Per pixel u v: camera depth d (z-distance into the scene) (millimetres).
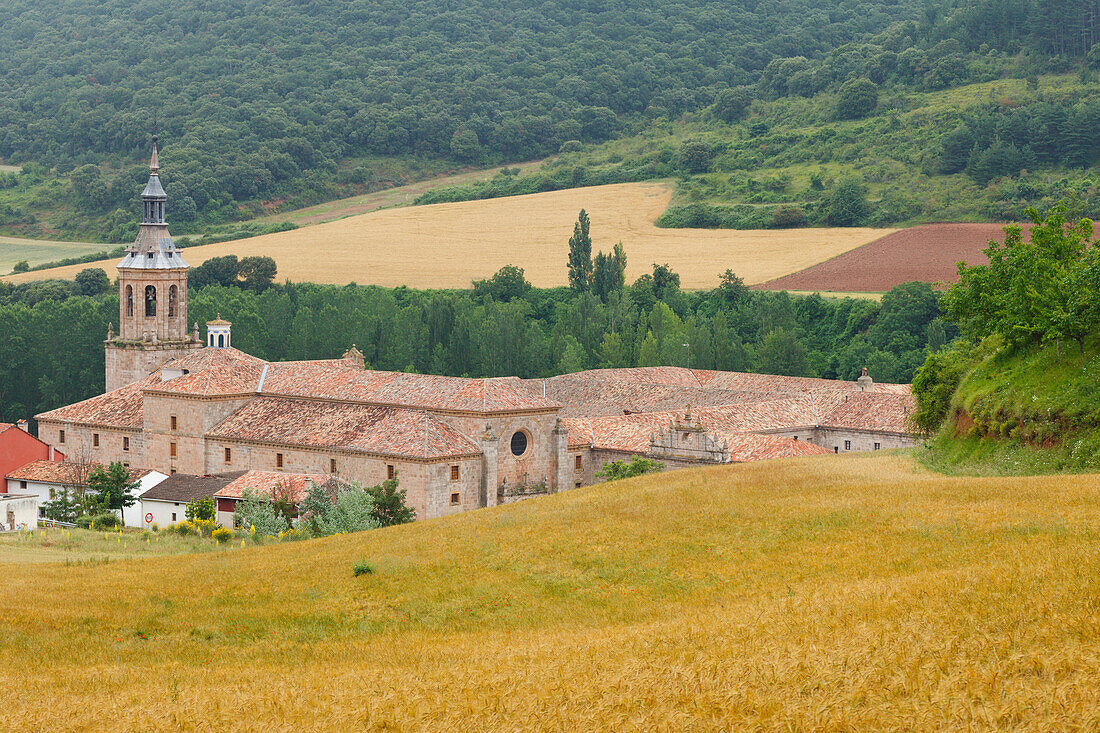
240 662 53000
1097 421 82062
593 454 151375
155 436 151500
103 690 47000
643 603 57656
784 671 36688
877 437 160500
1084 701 32188
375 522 108375
